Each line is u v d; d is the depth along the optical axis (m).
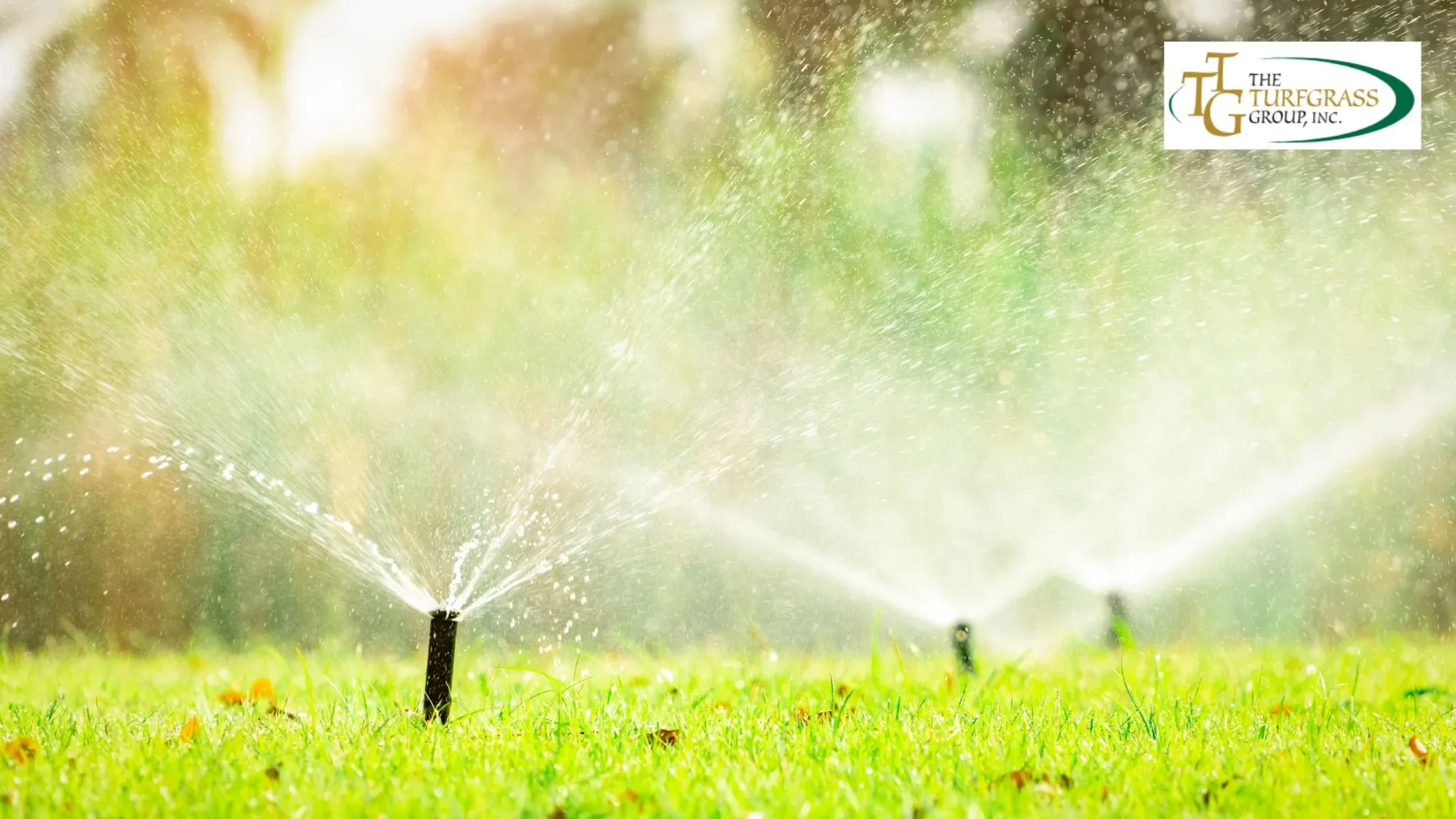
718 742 8.41
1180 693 11.29
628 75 25.59
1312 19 24.86
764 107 24.78
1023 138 24.42
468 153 24.42
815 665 14.88
